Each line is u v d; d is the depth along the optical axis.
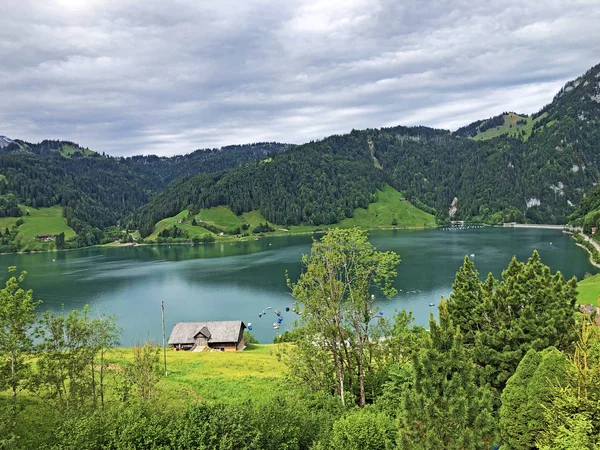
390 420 23.09
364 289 33.72
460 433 15.93
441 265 147.50
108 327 28.56
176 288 135.50
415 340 31.33
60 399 25.80
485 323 32.84
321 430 23.66
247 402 24.89
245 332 92.44
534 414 19.84
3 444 20.77
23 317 24.22
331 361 34.06
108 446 20.88
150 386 28.75
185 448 21.14
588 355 19.94
